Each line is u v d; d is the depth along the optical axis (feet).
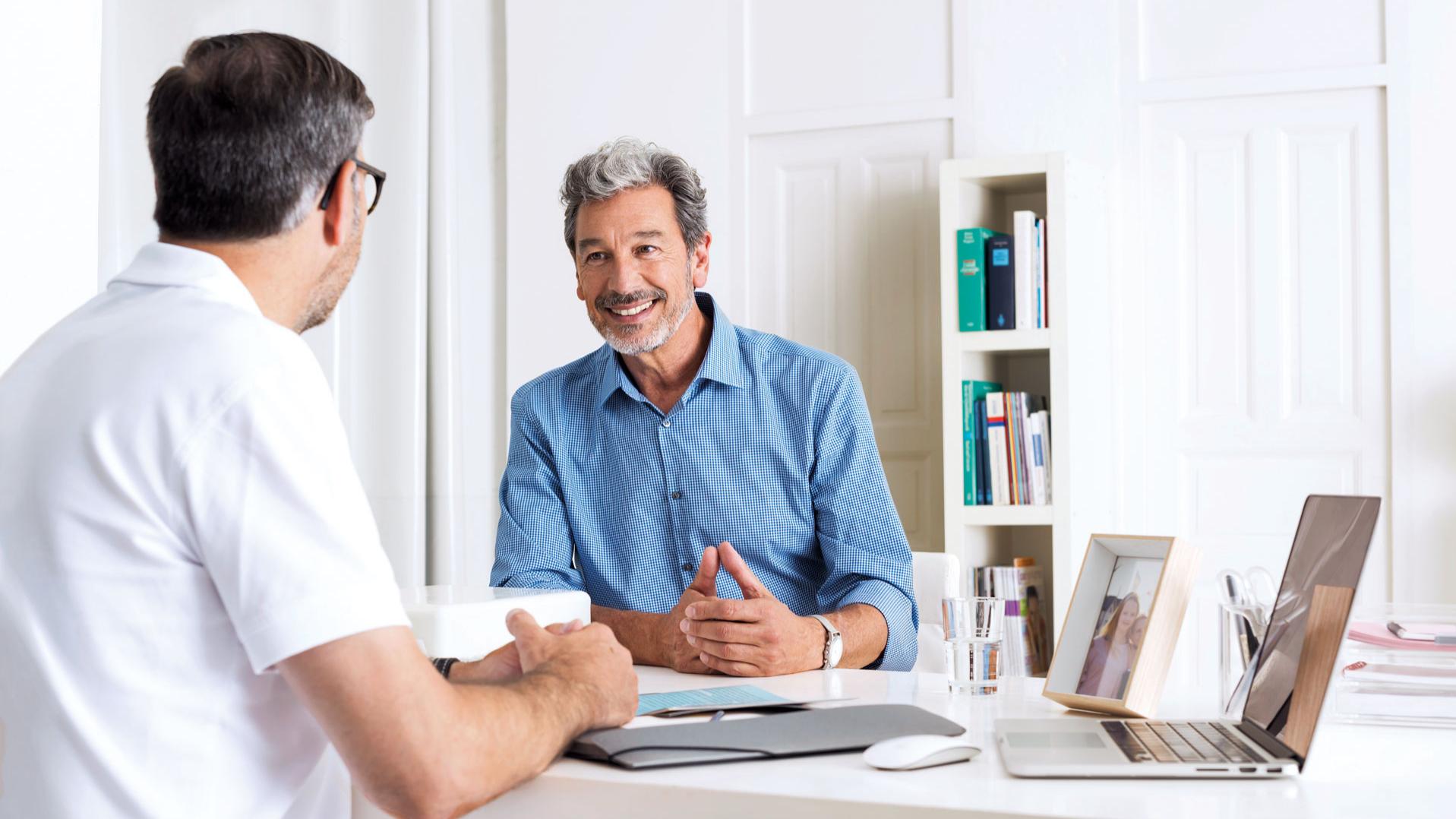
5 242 6.59
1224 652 4.26
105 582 3.05
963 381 11.25
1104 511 11.86
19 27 6.66
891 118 12.61
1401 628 4.21
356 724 3.06
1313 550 3.76
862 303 12.73
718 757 3.55
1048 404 12.00
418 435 12.65
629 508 6.82
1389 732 3.84
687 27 13.37
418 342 12.66
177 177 3.42
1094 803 3.02
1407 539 11.14
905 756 3.39
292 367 3.20
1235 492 11.72
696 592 5.65
